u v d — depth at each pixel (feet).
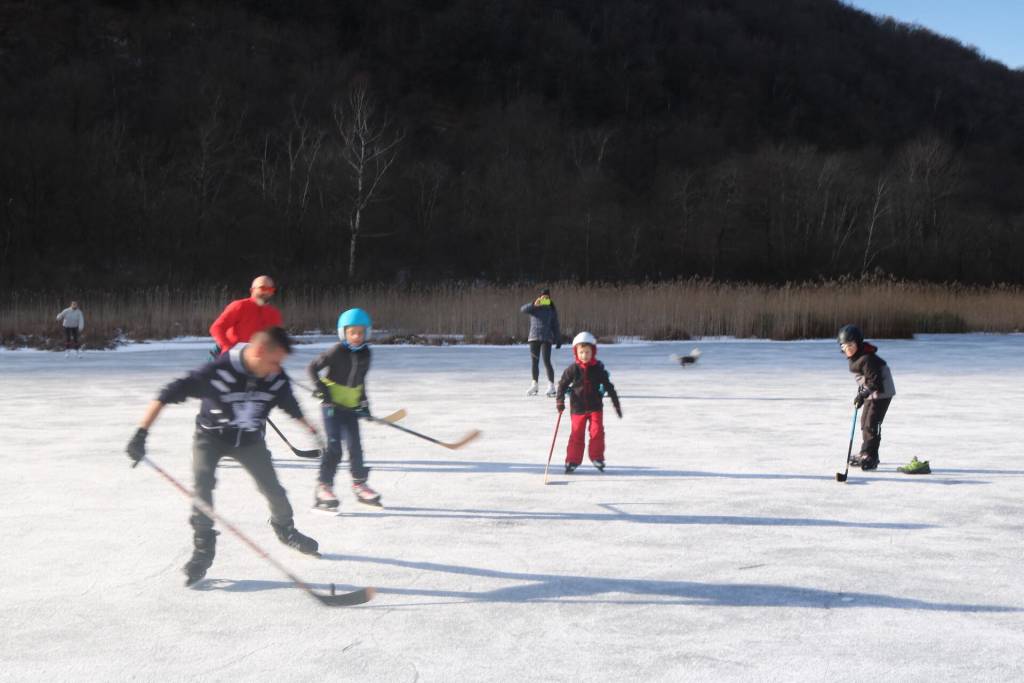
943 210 298.97
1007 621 13.92
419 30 380.58
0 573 16.25
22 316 100.27
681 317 101.65
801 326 101.76
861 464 26.50
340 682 11.64
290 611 14.33
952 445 30.94
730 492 23.30
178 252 197.88
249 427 15.93
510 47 389.80
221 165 223.10
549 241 246.88
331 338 97.50
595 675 11.87
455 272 230.48
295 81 289.53
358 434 21.44
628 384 52.31
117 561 16.99
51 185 198.80
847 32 546.26
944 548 18.02
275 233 212.43
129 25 289.12
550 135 304.09
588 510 21.26
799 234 282.56
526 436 32.58
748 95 412.16
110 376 56.34
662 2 482.69
